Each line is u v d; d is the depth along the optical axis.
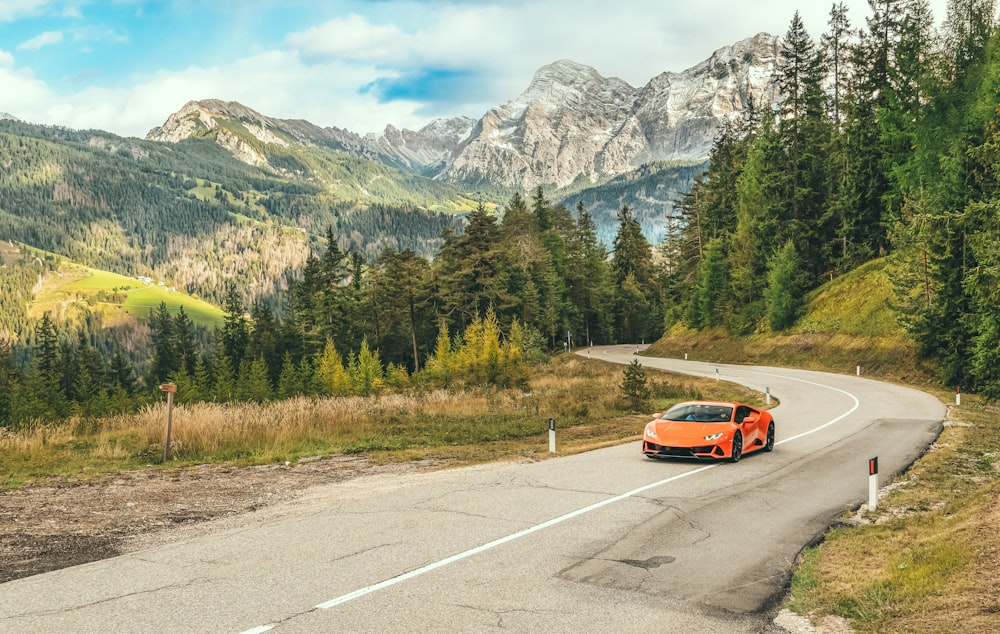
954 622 5.45
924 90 50.38
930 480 13.14
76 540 9.12
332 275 90.50
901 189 52.34
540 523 9.52
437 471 14.70
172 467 15.87
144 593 6.68
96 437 19.53
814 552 8.27
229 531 9.40
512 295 86.75
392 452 18.06
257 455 17.34
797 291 61.47
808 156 66.56
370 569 7.41
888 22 63.09
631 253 127.00
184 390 49.19
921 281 41.41
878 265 56.22
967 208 36.84
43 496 12.34
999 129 35.28
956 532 7.68
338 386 53.09
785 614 6.30
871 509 10.59
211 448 18.12
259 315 103.50
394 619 5.93
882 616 5.93
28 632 5.68
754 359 60.62
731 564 7.71
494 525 9.41
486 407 30.52
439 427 23.44
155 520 10.34
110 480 14.09
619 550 8.20
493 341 53.94
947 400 31.20
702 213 90.62
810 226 66.44
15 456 16.89
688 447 14.75
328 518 10.02
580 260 119.44
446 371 53.03
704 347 72.44
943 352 38.72
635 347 104.38
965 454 16.47
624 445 18.28
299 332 97.50
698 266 84.19
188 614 6.07
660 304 127.62
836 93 71.75
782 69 72.88
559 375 55.22
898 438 18.88
